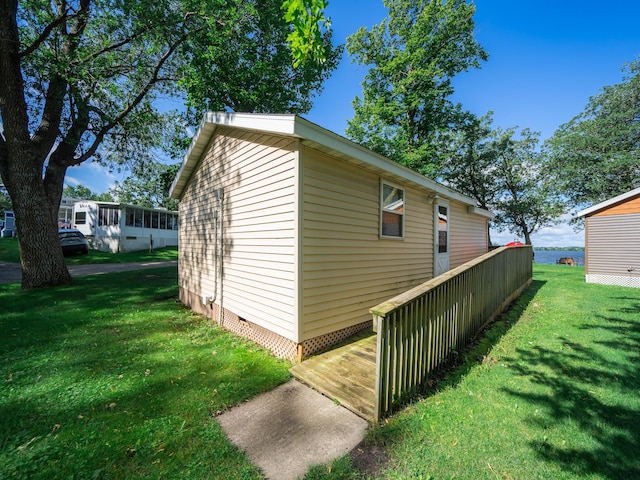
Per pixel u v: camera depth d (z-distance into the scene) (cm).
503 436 208
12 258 1501
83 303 655
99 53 821
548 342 393
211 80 1130
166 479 174
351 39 1697
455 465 182
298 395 277
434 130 1702
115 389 282
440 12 1457
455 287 353
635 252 838
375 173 481
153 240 2216
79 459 189
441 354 319
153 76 961
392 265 530
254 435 217
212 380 303
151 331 473
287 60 1270
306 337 354
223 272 520
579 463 181
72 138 857
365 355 361
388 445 202
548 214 2106
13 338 428
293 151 351
